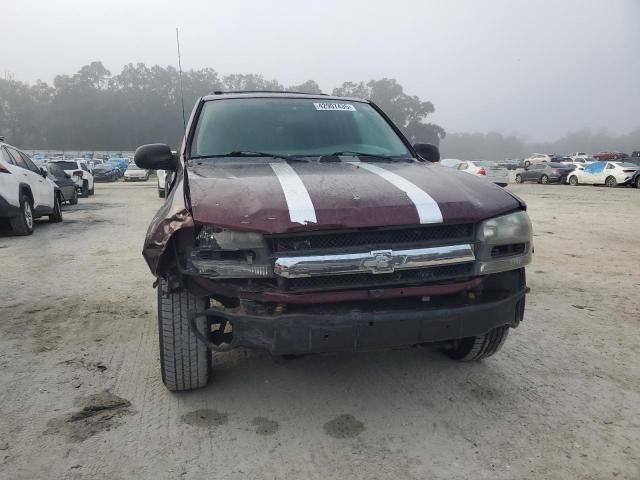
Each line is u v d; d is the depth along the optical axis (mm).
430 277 2807
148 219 12992
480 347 3623
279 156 3783
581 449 2789
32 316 4949
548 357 4008
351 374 3682
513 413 3162
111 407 3211
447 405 3256
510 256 2975
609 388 3500
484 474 2574
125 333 4508
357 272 2658
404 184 3092
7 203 9398
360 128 4262
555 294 5801
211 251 2693
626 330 4625
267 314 2674
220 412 3160
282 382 3553
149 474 2570
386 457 2717
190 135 3922
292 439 2881
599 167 28234
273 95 4445
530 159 66062
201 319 3020
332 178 3152
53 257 7797
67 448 2777
